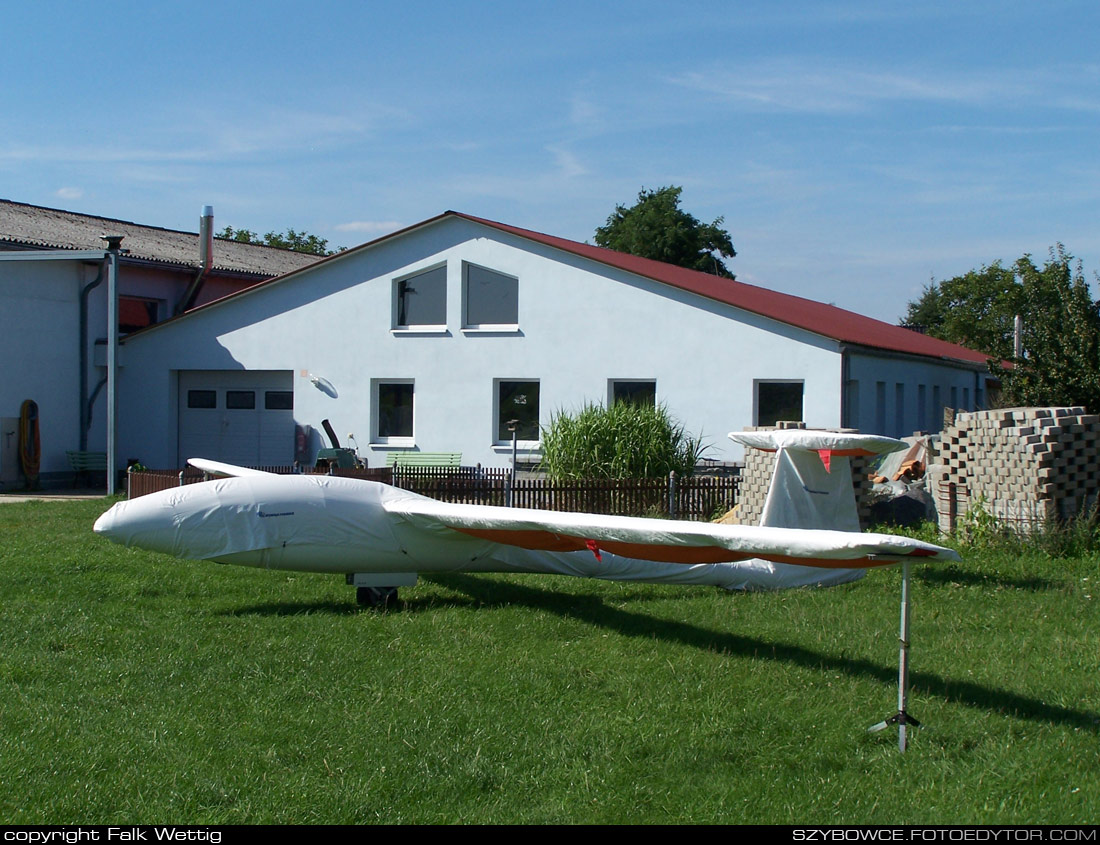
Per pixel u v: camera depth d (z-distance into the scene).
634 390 20.67
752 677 7.08
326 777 5.36
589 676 7.14
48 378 23.86
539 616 8.95
